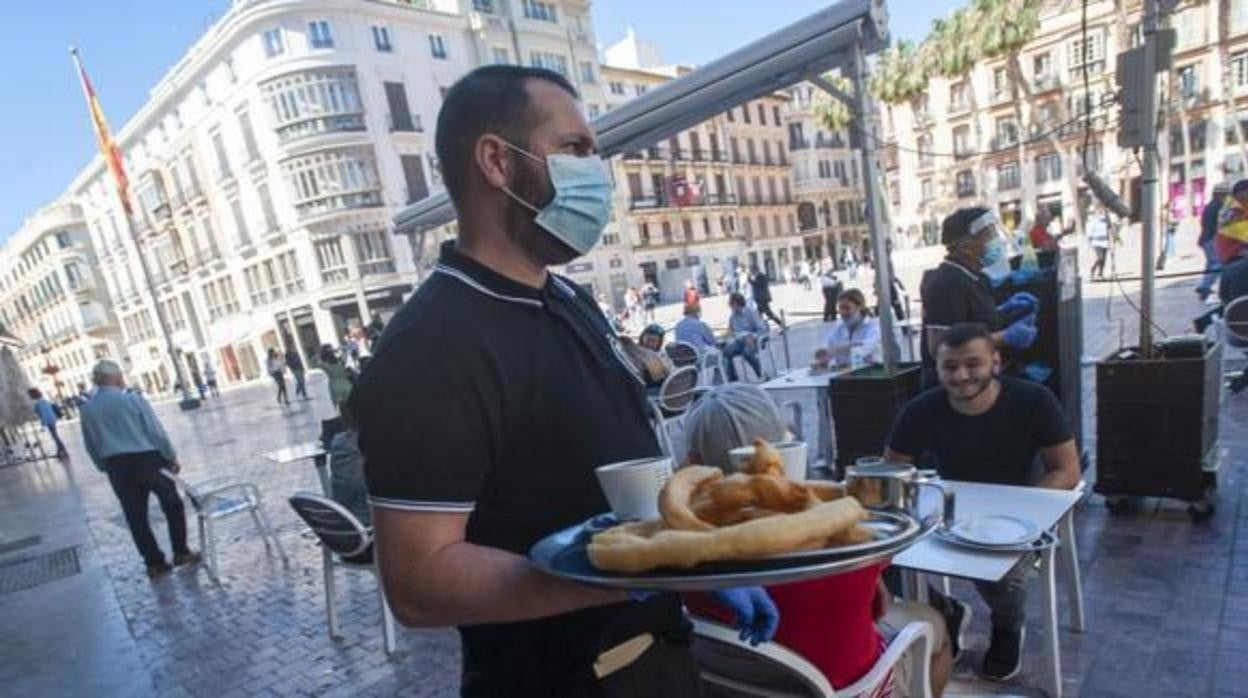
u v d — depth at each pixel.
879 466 1.18
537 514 0.95
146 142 35.78
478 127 1.00
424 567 0.81
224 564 5.32
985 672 2.50
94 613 4.75
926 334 3.61
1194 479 3.33
